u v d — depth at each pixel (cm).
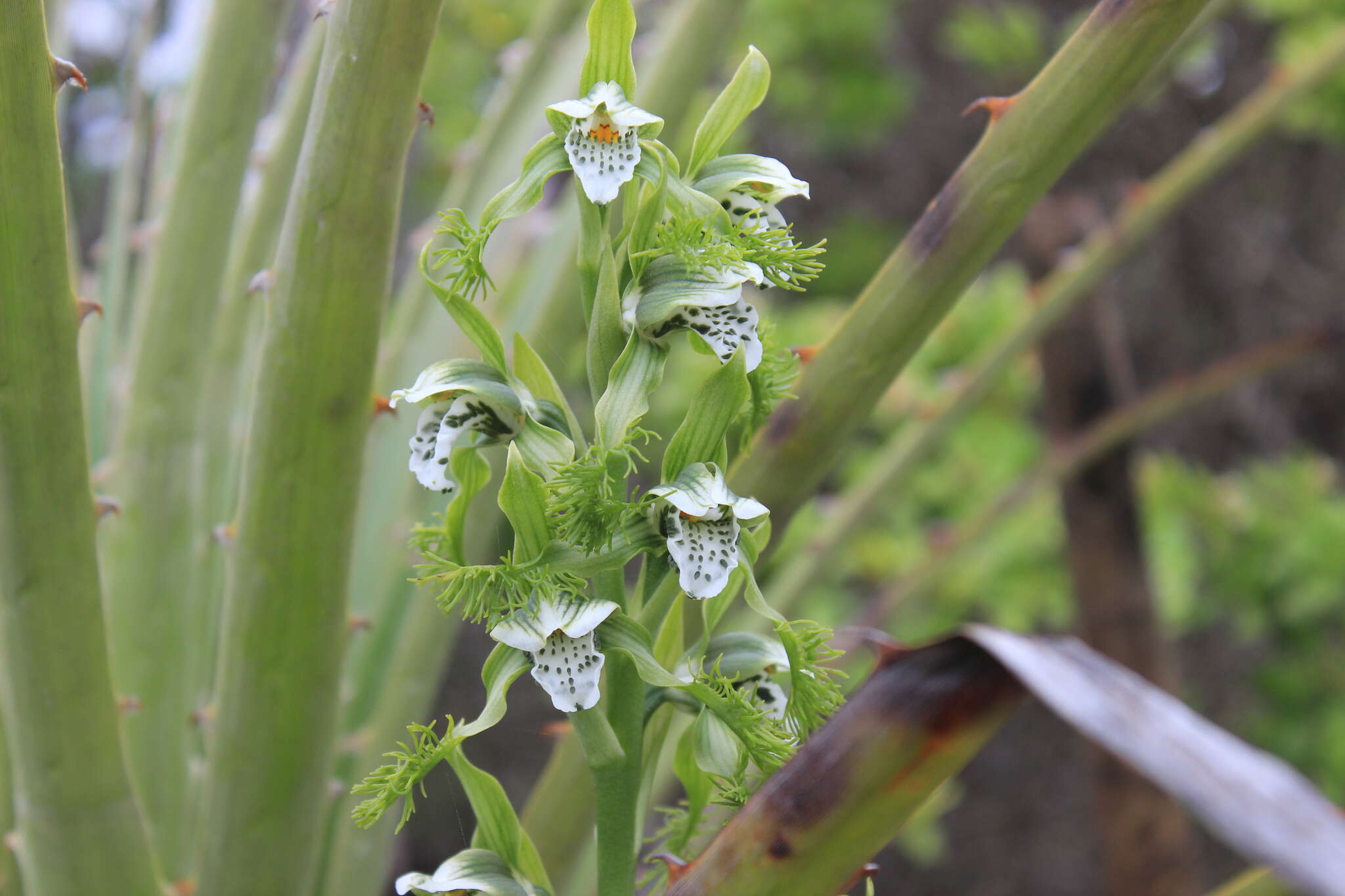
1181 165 79
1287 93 76
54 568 48
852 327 49
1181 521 140
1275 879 40
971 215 47
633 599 45
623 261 44
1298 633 150
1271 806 36
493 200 44
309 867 53
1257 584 140
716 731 45
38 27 44
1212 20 63
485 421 45
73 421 47
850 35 170
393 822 62
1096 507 98
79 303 46
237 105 59
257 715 50
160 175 73
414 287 68
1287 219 266
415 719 62
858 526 79
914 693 41
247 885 52
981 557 138
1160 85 87
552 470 44
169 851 62
